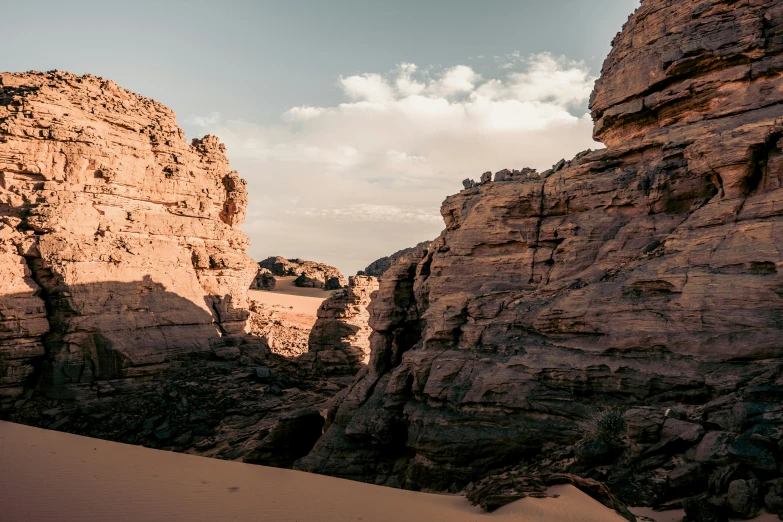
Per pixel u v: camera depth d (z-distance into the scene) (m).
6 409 36.72
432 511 13.11
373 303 33.38
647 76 25.91
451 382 23.70
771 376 15.62
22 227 41.22
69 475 14.80
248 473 18.48
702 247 19.66
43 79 46.22
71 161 44.44
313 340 54.75
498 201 27.17
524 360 21.72
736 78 23.00
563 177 26.59
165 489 13.96
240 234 60.06
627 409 18.38
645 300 20.02
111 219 46.56
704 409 15.68
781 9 22.67
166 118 54.69
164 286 47.47
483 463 21.03
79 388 38.59
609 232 24.09
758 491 12.11
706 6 24.38
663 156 23.62
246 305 58.94
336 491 15.68
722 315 17.89
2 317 37.09
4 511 10.67
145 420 36.06
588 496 13.05
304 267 145.00
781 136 19.44
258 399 40.78
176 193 53.34
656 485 14.20
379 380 29.88
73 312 39.81
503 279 26.19
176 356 45.34
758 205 19.08
